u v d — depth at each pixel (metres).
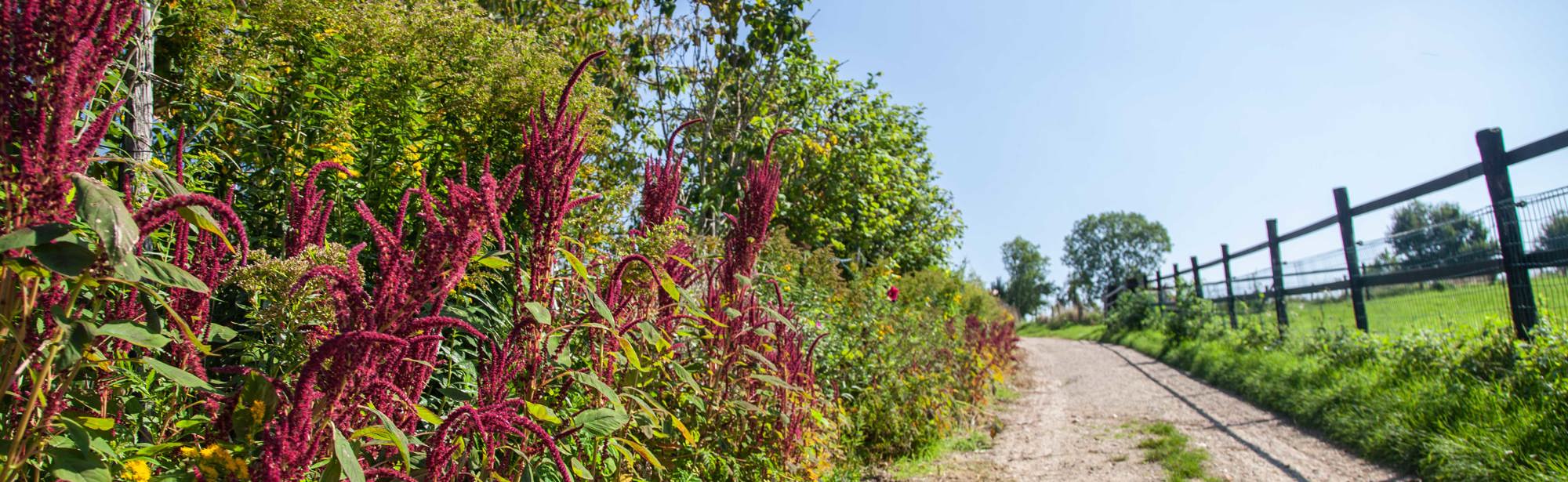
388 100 3.65
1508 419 5.02
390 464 1.89
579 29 6.78
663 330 3.15
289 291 1.90
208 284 1.83
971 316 11.32
